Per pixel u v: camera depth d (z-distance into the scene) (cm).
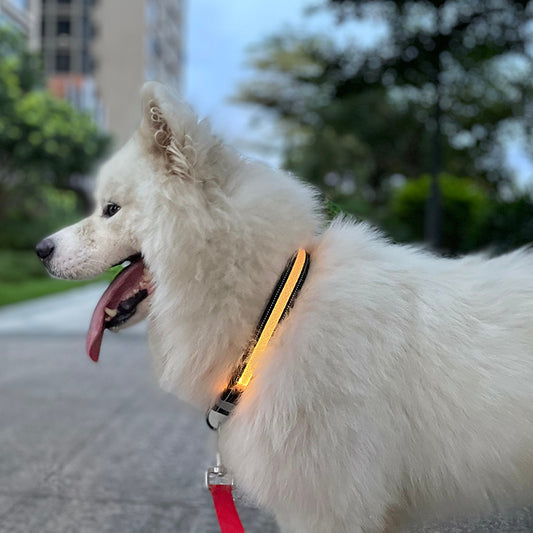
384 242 66
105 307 66
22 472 114
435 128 375
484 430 56
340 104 732
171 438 135
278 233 60
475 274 63
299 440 55
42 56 878
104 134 948
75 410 158
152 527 92
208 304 58
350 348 56
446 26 347
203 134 59
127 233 64
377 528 58
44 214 985
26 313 395
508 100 534
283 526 63
